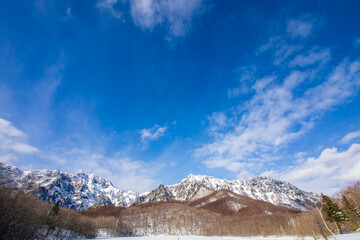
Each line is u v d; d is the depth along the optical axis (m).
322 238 64.19
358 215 74.69
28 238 75.88
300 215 153.25
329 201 72.75
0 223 59.31
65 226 119.50
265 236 138.38
